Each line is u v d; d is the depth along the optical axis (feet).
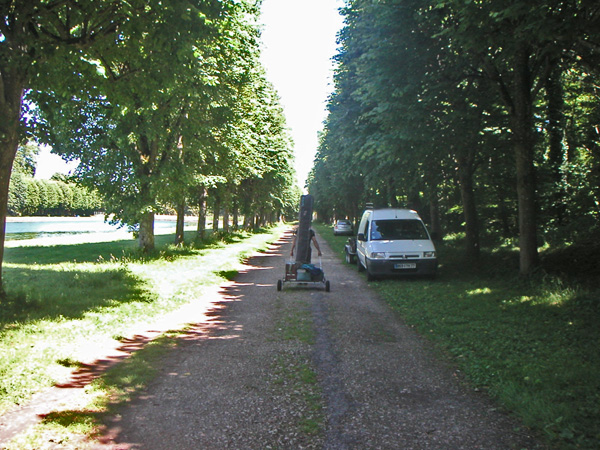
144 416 14.49
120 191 58.75
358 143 63.10
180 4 25.35
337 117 72.28
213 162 77.56
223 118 67.56
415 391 16.67
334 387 17.08
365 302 35.76
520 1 22.24
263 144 111.24
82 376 18.69
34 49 26.73
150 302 34.45
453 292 37.32
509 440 12.71
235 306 34.53
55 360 20.04
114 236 136.56
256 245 100.48
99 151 57.93
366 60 44.42
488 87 43.42
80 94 30.81
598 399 14.88
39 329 24.30
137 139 56.80
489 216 71.51
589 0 21.97
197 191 85.05
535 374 17.49
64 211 335.88
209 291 41.60
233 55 63.36
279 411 14.84
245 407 15.20
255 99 89.81
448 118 40.27
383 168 59.72
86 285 38.83
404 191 76.18
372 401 15.66
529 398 15.10
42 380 17.56
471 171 55.67
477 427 13.57
